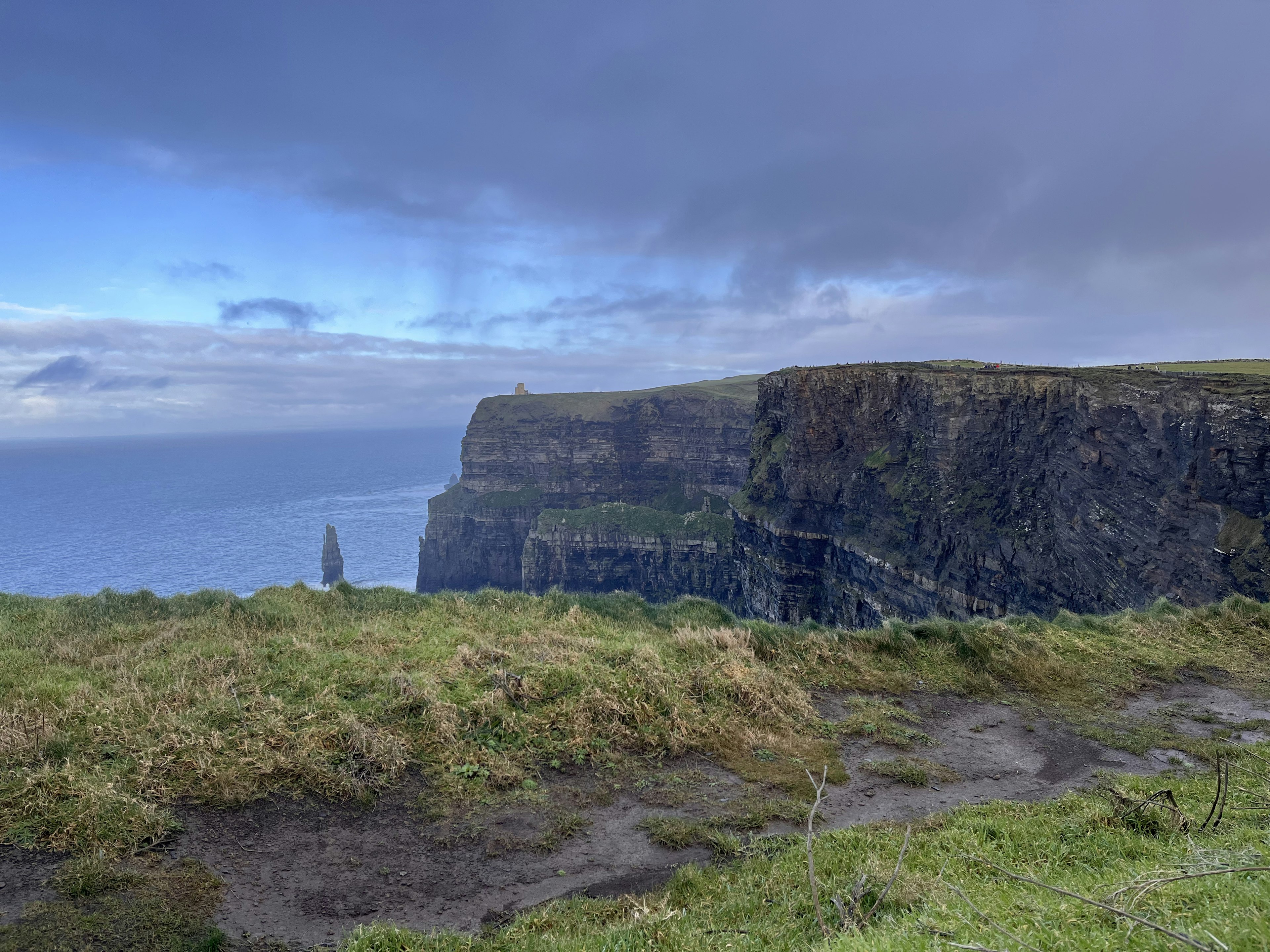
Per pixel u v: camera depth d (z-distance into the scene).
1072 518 63.34
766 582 108.94
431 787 9.93
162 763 9.20
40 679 11.40
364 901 7.45
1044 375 71.75
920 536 79.56
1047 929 5.19
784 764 11.62
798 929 6.50
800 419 99.81
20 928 6.25
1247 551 46.00
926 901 6.52
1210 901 5.30
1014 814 9.66
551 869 8.33
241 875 7.61
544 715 12.09
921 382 83.12
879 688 15.46
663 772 11.06
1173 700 15.75
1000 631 18.31
